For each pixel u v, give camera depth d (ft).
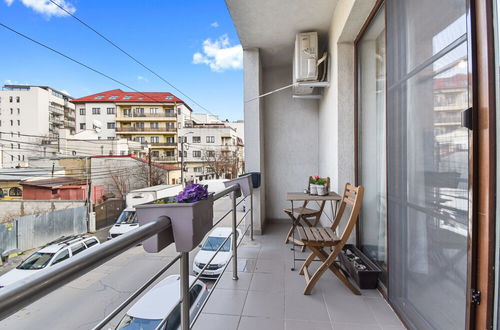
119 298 13.37
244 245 9.39
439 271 3.59
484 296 2.76
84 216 36.47
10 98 103.55
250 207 10.07
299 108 13.35
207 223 3.80
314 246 6.03
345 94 8.28
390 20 5.21
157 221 2.91
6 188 45.32
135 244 2.33
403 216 4.69
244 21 9.29
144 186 57.57
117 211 44.78
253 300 5.59
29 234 29.76
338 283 6.36
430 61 3.79
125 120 90.38
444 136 3.47
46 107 108.78
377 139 6.67
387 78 5.35
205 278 13.52
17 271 18.43
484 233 2.76
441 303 3.55
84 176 54.19
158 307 8.14
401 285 4.79
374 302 5.48
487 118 2.70
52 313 12.51
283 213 13.43
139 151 82.84
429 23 3.82
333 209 9.05
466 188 3.04
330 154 9.70
